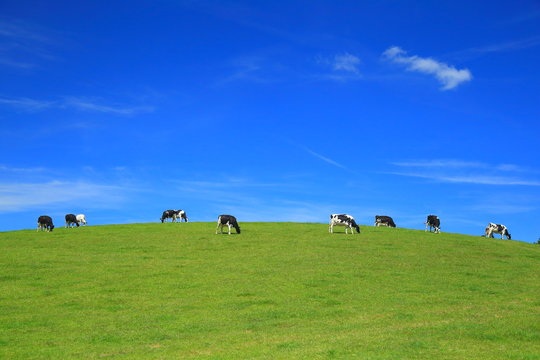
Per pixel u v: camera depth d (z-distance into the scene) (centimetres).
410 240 4634
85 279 2992
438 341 1728
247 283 2911
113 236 4725
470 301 2533
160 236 4719
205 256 3728
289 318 2223
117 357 1658
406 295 2661
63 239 4559
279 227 5538
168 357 1634
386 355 1551
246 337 1895
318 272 3206
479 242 4762
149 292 2706
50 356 1686
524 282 3059
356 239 4603
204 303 2491
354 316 2236
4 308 2386
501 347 1648
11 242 4403
